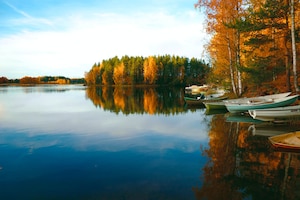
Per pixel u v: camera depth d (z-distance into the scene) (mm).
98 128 13289
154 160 7773
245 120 14703
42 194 5598
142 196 5379
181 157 7988
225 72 25625
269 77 19547
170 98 35312
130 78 96625
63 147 9539
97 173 6785
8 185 6098
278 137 8703
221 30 20156
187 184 5910
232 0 18969
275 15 14852
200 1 19922
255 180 5988
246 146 8961
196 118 16359
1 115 18422
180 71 93250
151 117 17234
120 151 8875
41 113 19562
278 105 14703
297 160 7293
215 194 5352
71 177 6531
